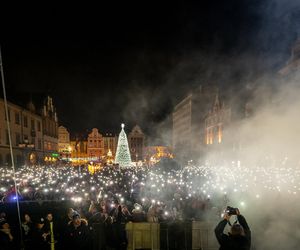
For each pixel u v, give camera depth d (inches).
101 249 396.5
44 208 484.1
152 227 409.7
